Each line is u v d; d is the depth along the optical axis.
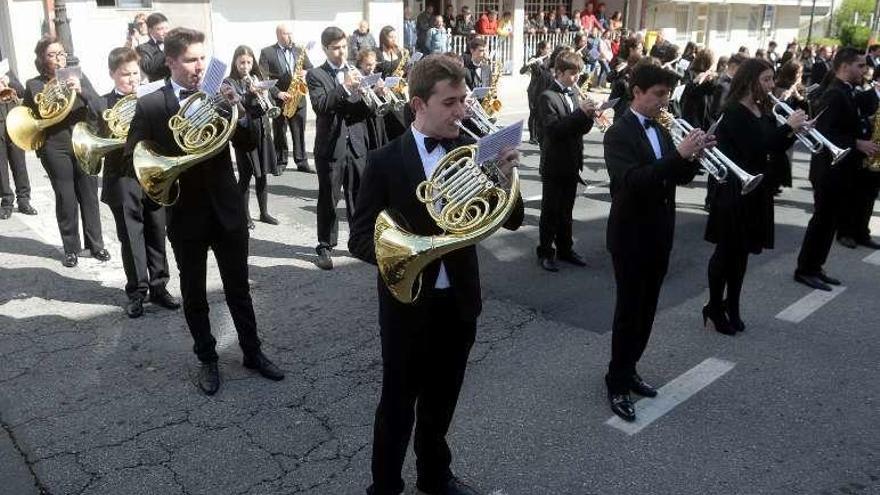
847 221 6.82
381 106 5.96
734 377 4.34
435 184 2.59
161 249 5.12
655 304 3.84
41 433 3.66
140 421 3.78
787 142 4.52
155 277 5.17
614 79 8.39
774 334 4.94
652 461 3.51
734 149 4.48
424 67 2.62
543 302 5.47
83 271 5.91
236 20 13.72
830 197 5.55
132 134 3.89
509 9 20.53
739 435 3.73
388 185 2.73
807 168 10.92
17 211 7.55
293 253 6.48
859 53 5.53
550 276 6.05
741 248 4.66
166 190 3.67
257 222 7.38
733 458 3.54
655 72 3.56
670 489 3.30
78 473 3.36
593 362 4.50
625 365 3.86
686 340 4.84
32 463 3.42
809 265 5.84
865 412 3.96
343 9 15.11
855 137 5.55
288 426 3.76
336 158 5.99
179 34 3.90
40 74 5.93
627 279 3.68
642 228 3.61
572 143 5.89
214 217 3.92
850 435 3.74
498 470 3.43
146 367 4.35
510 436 3.70
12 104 7.09
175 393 4.06
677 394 4.13
